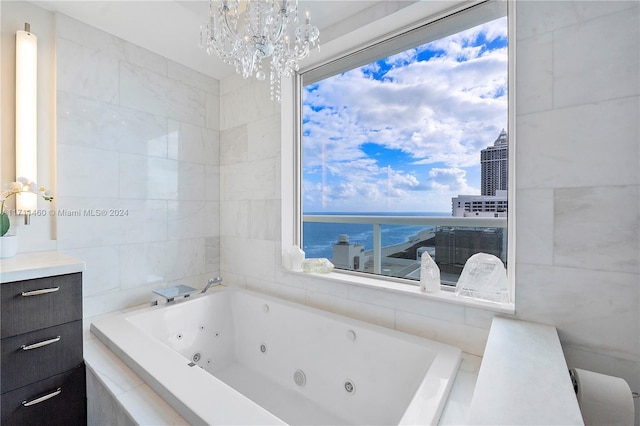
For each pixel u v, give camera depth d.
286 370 1.81
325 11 1.62
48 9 1.62
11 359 1.15
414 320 1.48
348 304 1.74
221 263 2.54
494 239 1.58
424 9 1.48
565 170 1.08
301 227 2.21
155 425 0.89
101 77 1.81
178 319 1.89
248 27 1.07
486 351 0.92
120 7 1.61
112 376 1.15
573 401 0.69
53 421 1.24
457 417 0.91
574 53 1.06
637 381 0.97
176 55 2.12
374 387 1.43
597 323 1.04
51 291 1.25
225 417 0.86
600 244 1.03
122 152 1.91
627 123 0.98
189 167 2.30
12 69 1.51
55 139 1.62
